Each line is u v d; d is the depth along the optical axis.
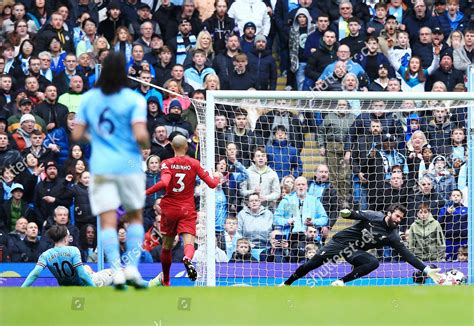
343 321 20.56
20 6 43.78
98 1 45.06
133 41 43.66
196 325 20.45
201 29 44.50
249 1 45.28
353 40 43.66
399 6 45.75
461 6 47.16
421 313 20.75
